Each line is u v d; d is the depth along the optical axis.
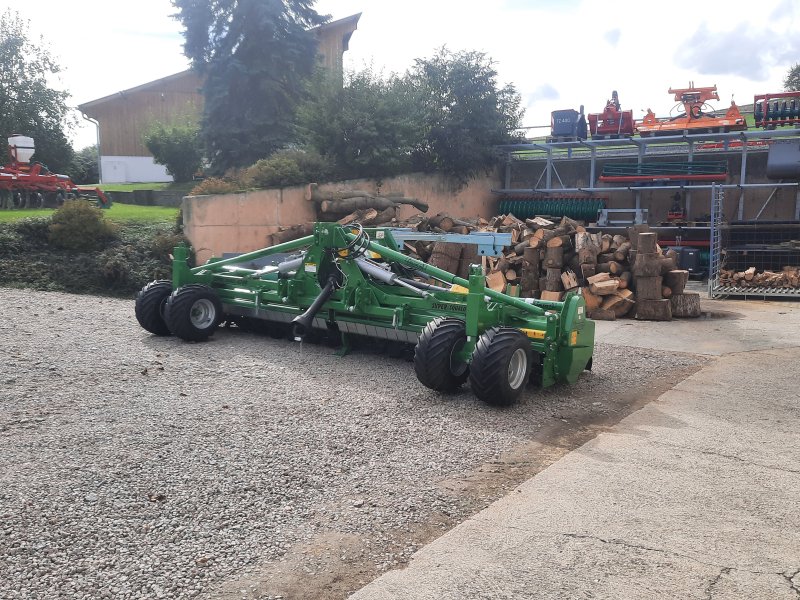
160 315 8.84
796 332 10.91
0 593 3.15
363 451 5.09
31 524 3.79
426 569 3.45
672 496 4.40
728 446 5.41
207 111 23.06
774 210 22.34
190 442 5.11
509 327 6.79
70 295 12.25
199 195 15.12
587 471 4.82
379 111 19.77
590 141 22.89
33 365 7.11
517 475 4.78
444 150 22.67
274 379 6.98
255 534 3.79
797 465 5.00
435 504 4.24
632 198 24.28
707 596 3.23
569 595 3.23
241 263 9.91
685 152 23.00
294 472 4.64
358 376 7.22
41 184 18.47
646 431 5.79
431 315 7.42
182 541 3.68
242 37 23.09
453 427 5.74
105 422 5.49
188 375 7.03
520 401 6.58
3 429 5.25
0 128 26.20
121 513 3.96
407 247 14.00
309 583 3.32
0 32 26.91
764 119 20.72
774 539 3.82
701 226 21.16
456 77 22.75
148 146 28.33
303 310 8.41
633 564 3.52
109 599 3.14
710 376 7.89
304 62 24.06
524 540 3.76
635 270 12.23
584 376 7.80
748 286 15.55
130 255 13.99
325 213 17.41
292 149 21.09
